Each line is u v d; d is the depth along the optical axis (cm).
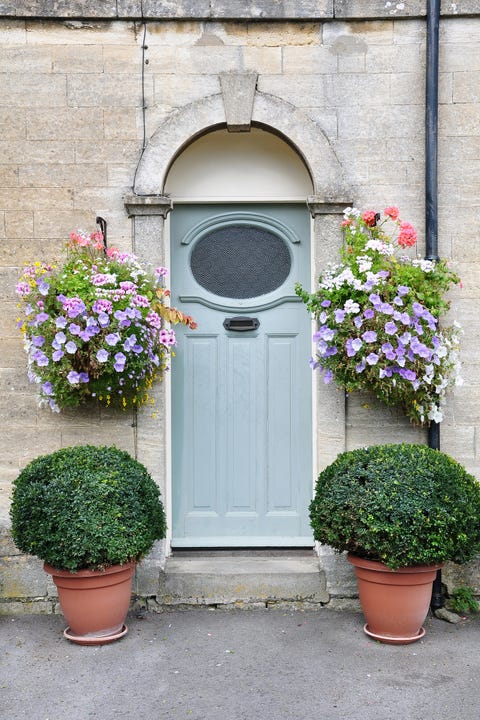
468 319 512
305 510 545
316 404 517
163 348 495
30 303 478
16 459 508
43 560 466
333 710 374
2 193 509
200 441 546
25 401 508
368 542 421
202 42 512
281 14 508
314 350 523
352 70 512
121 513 431
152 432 508
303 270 548
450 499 426
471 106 512
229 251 551
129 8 506
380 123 513
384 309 460
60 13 505
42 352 470
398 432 511
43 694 391
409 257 508
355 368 475
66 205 511
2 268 509
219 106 511
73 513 423
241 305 549
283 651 439
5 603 505
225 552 544
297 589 504
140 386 490
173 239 549
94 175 511
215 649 442
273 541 544
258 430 547
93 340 459
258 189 545
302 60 513
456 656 433
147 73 511
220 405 547
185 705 379
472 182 511
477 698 386
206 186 545
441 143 512
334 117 513
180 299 548
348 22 513
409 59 512
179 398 546
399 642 446
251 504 546
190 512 546
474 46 512
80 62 511
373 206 512
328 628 472
